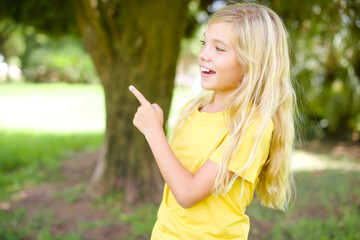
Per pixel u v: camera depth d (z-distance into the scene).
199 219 1.10
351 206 4.28
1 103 15.67
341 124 9.27
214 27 1.08
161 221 1.21
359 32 4.31
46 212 3.74
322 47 7.42
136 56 3.78
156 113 1.12
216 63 1.06
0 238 3.06
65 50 26.53
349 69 7.77
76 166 5.94
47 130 9.77
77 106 16.14
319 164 6.85
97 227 3.45
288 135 1.15
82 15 3.89
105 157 4.20
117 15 4.29
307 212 4.11
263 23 1.07
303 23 4.41
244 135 1.03
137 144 4.07
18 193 4.39
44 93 21.08
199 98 1.34
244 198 1.12
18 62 28.48
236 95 1.11
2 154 6.21
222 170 1.00
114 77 3.94
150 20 3.64
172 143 1.24
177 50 3.87
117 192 4.12
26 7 4.48
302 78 7.83
